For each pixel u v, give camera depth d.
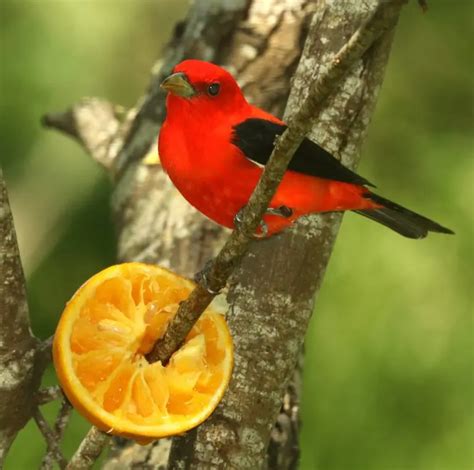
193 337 7.80
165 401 7.55
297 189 8.97
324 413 13.80
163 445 10.24
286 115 9.64
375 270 14.19
